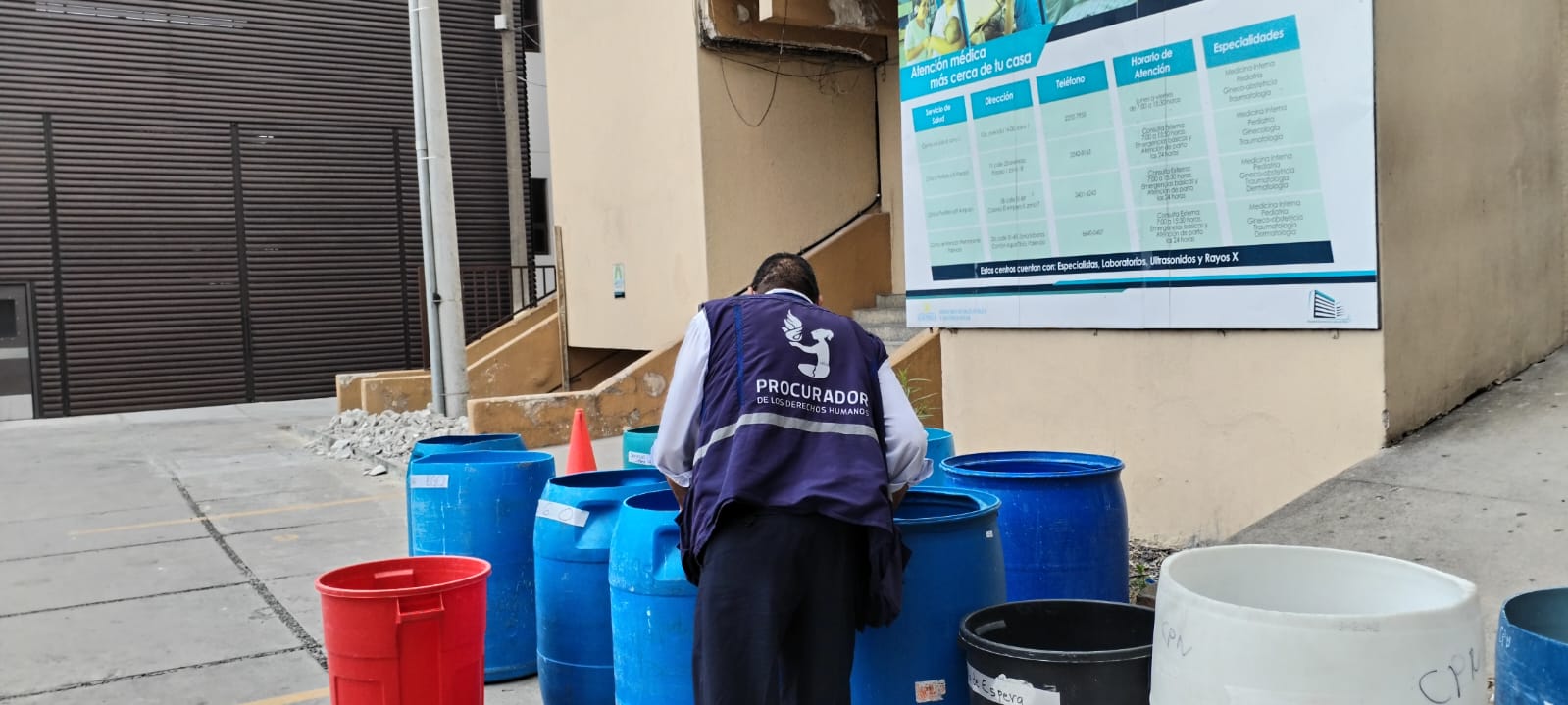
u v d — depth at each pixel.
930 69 6.66
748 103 11.22
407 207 18.31
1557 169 5.77
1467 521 4.14
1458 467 4.53
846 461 2.69
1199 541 5.46
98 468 10.46
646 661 3.13
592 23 12.80
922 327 6.93
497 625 4.26
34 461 11.03
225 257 17.05
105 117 16.23
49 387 16.02
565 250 13.86
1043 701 2.52
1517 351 5.53
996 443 6.54
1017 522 3.58
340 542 6.89
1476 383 5.28
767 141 11.34
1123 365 5.77
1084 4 5.69
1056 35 5.86
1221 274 5.22
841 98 11.82
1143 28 5.42
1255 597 2.38
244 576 6.08
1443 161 5.04
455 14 18.41
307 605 5.45
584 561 3.67
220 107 16.95
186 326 16.83
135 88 16.41
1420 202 4.89
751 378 2.73
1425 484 4.47
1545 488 4.20
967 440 6.73
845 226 11.86
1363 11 4.61
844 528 2.68
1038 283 6.12
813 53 11.55
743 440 2.67
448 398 11.70
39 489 9.27
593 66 12.86
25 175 15.77
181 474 9.97
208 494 8.82
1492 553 3.93
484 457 4.57
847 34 11.48
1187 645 2.07
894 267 11.78
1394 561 2.25
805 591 2.65
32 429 14.19
